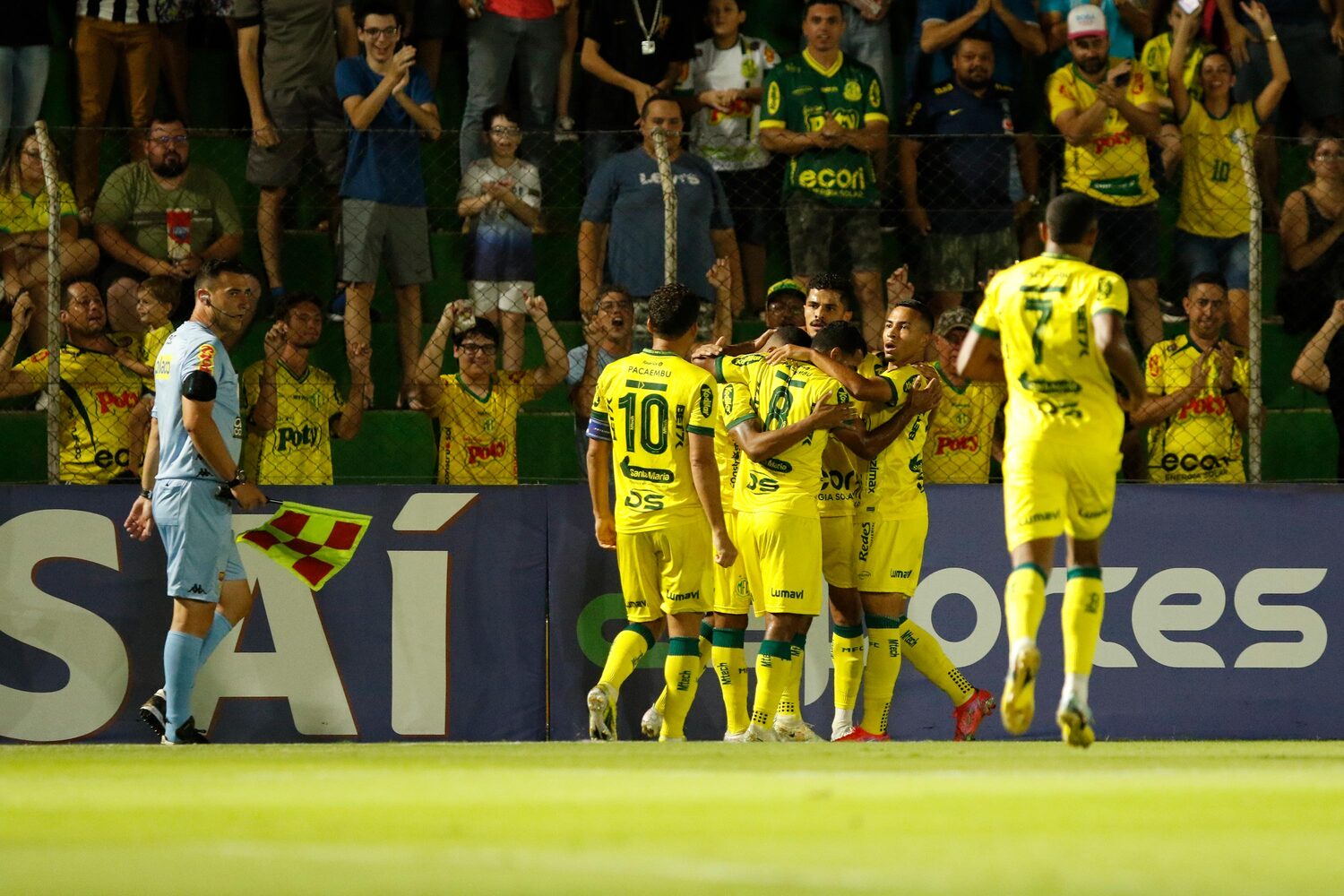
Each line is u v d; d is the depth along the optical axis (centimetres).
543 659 2955
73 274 3478
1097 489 1744
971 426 3216
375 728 2923
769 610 2631
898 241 3719
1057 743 2538
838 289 2844
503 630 2956
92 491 2917
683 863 817
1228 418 3297
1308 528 3000
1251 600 2986
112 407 3169
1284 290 3762
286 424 3125
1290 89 4062
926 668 2831
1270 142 3897
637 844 906
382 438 3616
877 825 1009
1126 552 2984
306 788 1358
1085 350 1733
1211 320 3284
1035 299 1761
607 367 2745
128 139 3750
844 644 2756
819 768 1614
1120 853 859
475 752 2144
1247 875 760
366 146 3478
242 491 2577
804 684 2941
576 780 1434
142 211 3497
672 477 2655
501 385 3231
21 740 2877
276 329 3125
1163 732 2959
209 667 2900
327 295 3834
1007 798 1211
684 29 3784
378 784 1391
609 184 3494
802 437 2575
